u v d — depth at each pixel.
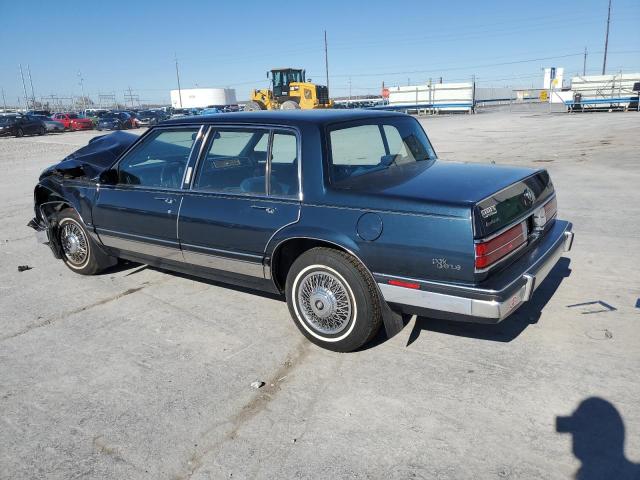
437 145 17.09
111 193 4.93
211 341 4.00
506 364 3.45
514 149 15.10
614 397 3.03
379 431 2.86
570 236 4.12
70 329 4.31
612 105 39.25
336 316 3.64
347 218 3.43
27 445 2.88
